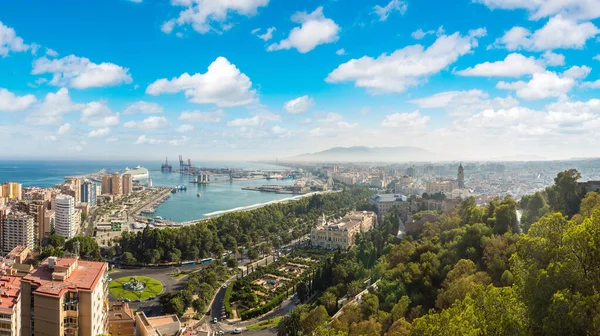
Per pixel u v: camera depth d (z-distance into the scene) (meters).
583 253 121.50
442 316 125.56
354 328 198.38
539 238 139.25
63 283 180.25
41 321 174.62
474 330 116.38
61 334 173.25
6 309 190.38
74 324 175.25
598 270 117.50
